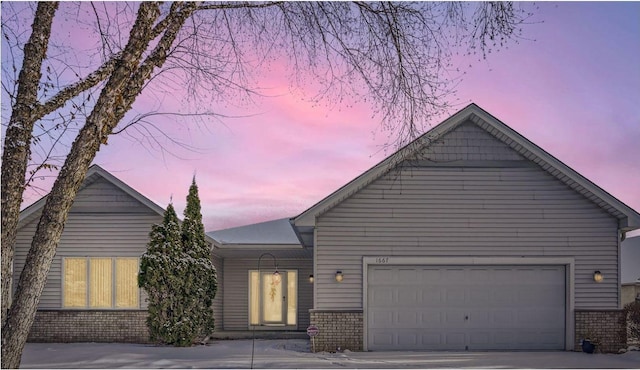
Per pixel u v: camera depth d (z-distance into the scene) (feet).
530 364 38.99
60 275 55.93
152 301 50.65
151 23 22.35
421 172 47.39
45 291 55.72
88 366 37.24
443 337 46.57
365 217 46.96
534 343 46.68
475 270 47.21
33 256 20.13
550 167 46.83
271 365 37.63
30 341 54.90
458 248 46.96
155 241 51.31
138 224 56.54
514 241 47.14
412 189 47.26
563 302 47.06
